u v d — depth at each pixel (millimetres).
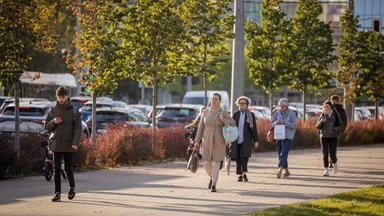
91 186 38531
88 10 52531
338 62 92750
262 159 60031
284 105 44500
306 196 35531
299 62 83938
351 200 33688
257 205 31891
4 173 42188
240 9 58531
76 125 32438
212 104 37312
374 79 92750
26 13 43375
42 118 60844
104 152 51625
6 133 45062
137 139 55844
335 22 126812
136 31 57219
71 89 128500
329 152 51750
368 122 91250
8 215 27891
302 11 84500
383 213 29828
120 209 30000
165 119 78875
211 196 34906
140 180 42000
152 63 59125
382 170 50750
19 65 43219
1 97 83688
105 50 52594
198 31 73312
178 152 59938
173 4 59719
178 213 29109
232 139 36688
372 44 93000
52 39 46062
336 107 47219
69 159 32656
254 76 81750
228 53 77062
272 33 80875
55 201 32094
